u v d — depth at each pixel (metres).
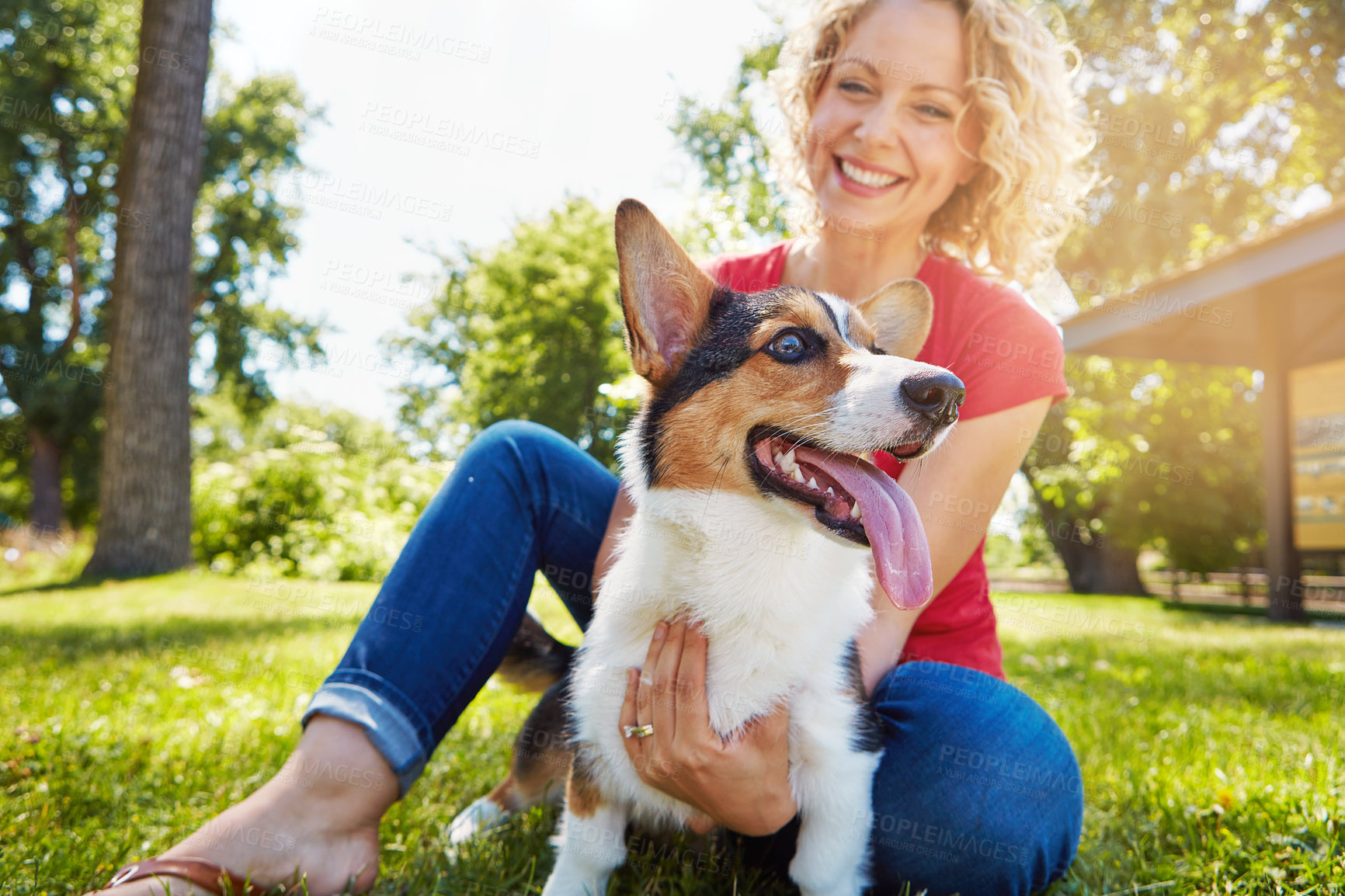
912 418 2.00
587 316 17.19
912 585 1.91
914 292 2.45
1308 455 9.90
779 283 2.97
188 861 1.74
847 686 2.07
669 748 1.90
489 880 2.10
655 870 2.21
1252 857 2.18
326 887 1.87
